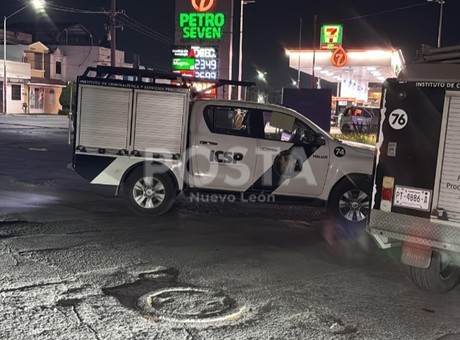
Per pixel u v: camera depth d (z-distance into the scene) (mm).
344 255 7391
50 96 57906
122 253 6934
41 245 7082
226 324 4863
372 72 47219
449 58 5605
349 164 8914
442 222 5340
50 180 12570
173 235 8016
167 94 9000
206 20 28266
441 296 5891
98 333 4539
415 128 5492
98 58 61219
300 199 9141
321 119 24812
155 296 5473
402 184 5590
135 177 9094
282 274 6414
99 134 9047
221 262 6781
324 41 43281
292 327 4859
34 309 4969
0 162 15289
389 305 5531
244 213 9945
